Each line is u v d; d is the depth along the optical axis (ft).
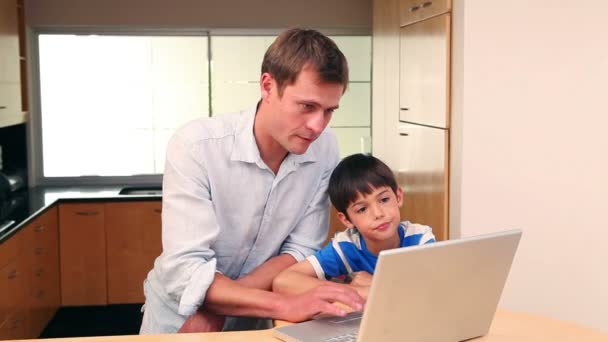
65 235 15.60
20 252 12.31
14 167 16.94
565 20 10.51
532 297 11.05
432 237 6.64
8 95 14.20
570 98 10.62
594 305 10.84
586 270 10.82
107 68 17.35
